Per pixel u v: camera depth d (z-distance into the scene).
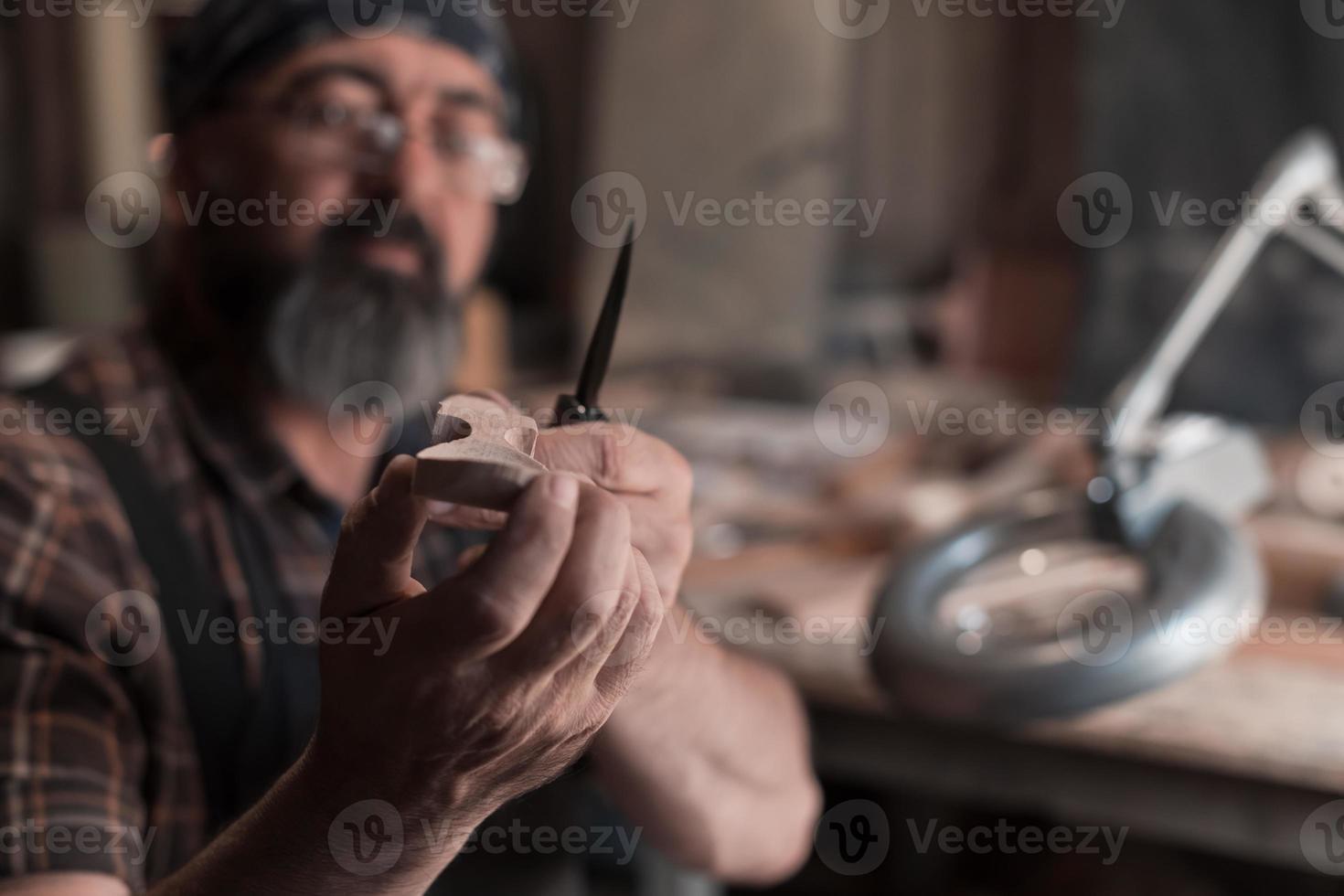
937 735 1.09
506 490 0.32
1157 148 2.17
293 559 0.84
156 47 3.00
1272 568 1.24
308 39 0.83
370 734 0.34
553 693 0.33
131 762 0.69
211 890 0.39
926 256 2.69
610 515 0.32
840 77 2.62
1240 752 0.95
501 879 0.96
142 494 0.76
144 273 2.99
